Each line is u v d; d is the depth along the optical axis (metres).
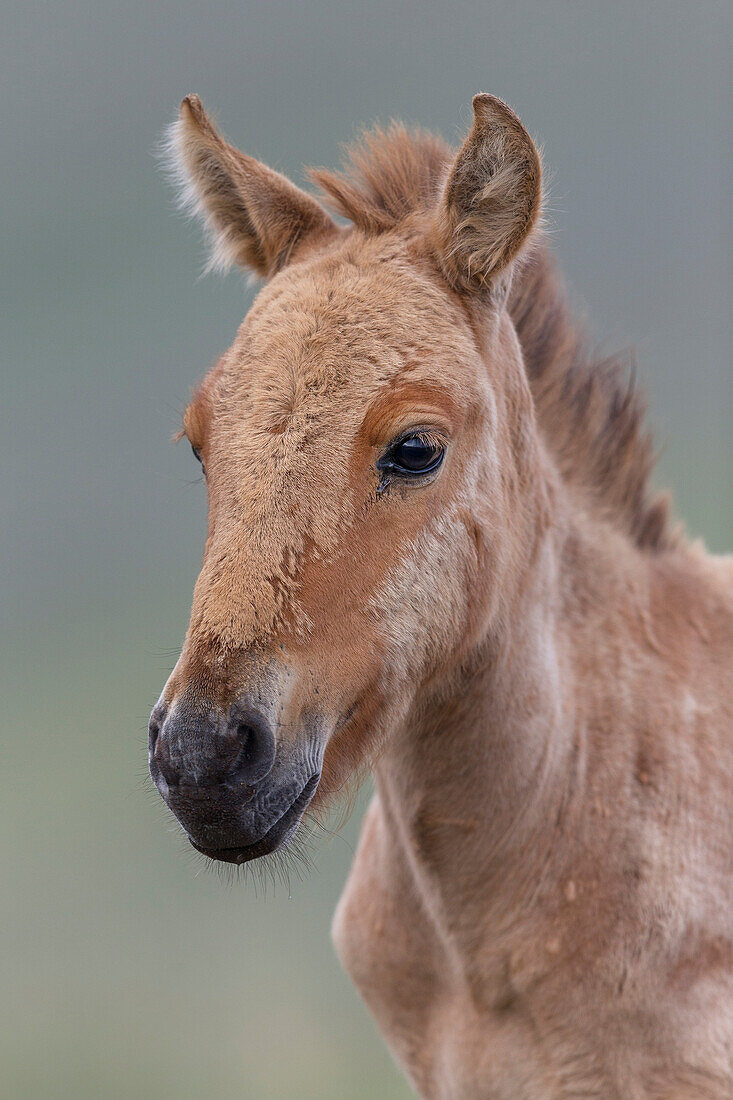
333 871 55.16
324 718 10.69
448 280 12.07
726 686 13.77
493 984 12.62
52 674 77.69
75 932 49.72
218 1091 35.72
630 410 14.46
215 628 10.24
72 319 180.38
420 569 11.20
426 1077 13.90
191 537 115.75
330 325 11.20
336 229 13.34
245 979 45.47
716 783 13.11
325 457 10.69
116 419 149.25
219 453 10.95
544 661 12.65
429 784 12.65
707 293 127.88
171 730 10.01
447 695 12.18
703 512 56.03
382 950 13.88
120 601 98.12
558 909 12.41
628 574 13.88
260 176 13.33
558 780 12.55
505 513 12.26
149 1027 41.03
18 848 56.12
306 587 10.51
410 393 11.00
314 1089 35.66
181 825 10.39
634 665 13.40
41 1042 39.56
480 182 11.83
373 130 13.55
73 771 62.78
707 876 12.68
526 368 14.00
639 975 12.16
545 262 14.25
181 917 51.09
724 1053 12.19
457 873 12.69
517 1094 12.66
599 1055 12.30
